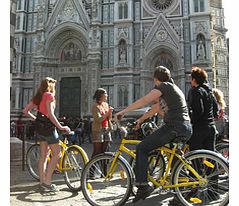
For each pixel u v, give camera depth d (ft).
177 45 125.49
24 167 36.83
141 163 18.35
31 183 28.32
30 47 146.10
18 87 140.46
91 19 137.49
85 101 131.64
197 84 23.30
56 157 24.85
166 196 23.56
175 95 18.84
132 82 127.44
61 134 28.30
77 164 26.30
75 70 140.26
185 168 18.97
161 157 20.29
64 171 26.03
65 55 143.02
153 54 128.88
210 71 119.96
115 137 112.68
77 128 87.15
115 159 19.89
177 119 18.43
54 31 140.67
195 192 19.54
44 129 24.45
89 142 96.89
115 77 128.77
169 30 127.24
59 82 141.28
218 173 18.13
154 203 21.34
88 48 133.59
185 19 128.26
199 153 17.94
